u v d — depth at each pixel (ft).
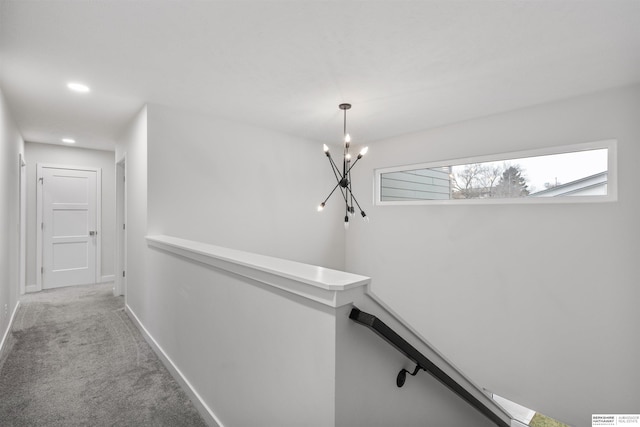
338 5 5.26
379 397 4.09
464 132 11.76
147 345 9.75
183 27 5.93
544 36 6.14
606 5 5.16
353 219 15.81
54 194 16.55
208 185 11.23
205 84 8.55
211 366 6.10
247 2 5.21
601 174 9.02
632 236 8.38
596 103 8.93
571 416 9.29
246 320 4.99
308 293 3.71
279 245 13.41
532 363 10.05
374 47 6.62
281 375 4.24
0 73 7.90
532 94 9.14
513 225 10.51
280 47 6.64
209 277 6.11
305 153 14.34
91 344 9.80
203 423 6.28
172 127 10.41
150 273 9.57
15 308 12.32
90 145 16.51
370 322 3.29
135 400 6.98
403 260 13.71
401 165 13.82
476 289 11.39
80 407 6.73
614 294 8.63
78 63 7.39
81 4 5.26
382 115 11.12
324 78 8.14
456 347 11.91
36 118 11.53
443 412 5.71
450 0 5.10
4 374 8.02
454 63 7.29
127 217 12.38
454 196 12.21
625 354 8.45
